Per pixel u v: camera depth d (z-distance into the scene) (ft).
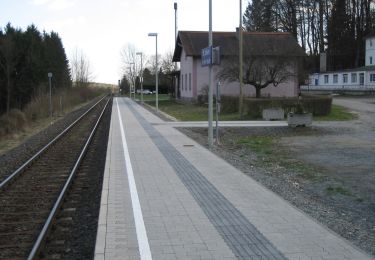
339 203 32.30
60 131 90.89
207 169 42.24
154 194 32.40
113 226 24.91
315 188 37.14
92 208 32.60
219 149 58.34
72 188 39.01
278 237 23.03
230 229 24.36
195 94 158.71
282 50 138.31
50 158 55.88
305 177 41.63
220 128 81.25
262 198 31.24
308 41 295.48
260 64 129.59
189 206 29.12
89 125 103.09
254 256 20.47
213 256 20.49
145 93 347.56
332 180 40.32
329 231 24.07
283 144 64.80
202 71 158.81
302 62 149.59
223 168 42.80
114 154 51.26
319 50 290.76
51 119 121.19
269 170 44.83
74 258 23.22
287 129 80.23
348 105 132.36
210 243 22.18
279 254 20.70
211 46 57.00
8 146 73.00
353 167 46.65
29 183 41.63
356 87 221.87
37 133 89.97
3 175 46.14
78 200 35.04
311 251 21.06
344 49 281.13
